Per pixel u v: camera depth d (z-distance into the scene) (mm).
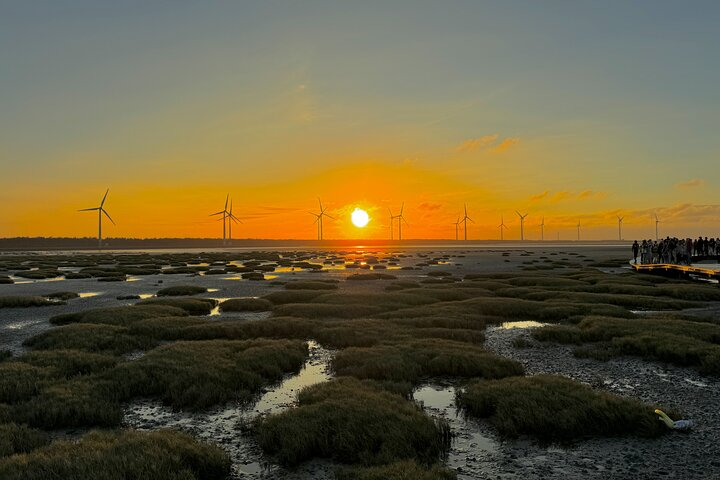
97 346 22141
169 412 14406
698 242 68562
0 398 14773
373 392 14883
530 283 52031
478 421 13445
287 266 96000
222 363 18406
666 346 20344
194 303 36125
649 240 70875
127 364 17969
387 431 11727
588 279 55688
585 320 27297
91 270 78438
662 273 62594
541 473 10188
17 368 17438
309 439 11391
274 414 13547
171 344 21922
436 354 19891
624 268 81125
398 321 28516
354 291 46531
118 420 13539
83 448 10500
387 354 19750
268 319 28641
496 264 97938
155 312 31344
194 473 9914
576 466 10500
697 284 48500
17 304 37094
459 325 27844
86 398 14469
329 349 22797
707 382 16953
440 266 92500
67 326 26016
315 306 34438
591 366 19297
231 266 89625
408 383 16312
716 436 12070
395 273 74875
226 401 15242
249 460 11102
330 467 10695
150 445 10727
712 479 9758
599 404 13086
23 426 12242
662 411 13164
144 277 68500
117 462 9727
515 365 18469
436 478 9375
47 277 68938
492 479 9938
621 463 10617
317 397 14211
